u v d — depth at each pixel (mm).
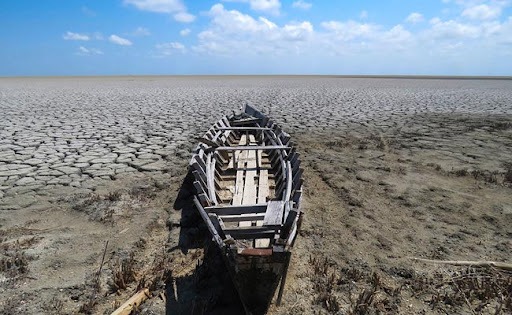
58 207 6855
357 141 12508
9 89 34469
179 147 11289
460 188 7938
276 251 3805
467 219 6492
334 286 4676
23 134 12758
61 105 21188
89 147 11062
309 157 10492
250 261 3822
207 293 4492
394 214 6715
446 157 10375
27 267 4934
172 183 8156
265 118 12812
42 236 5785
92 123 15203
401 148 11477
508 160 10016
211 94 29422
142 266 5082
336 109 20078
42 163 9352
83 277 4773
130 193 7539
